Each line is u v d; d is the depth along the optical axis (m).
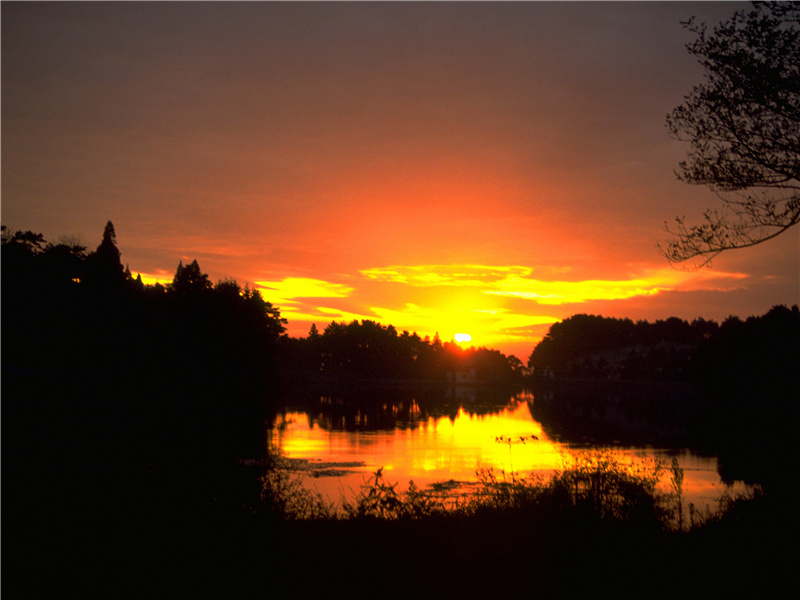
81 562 8.26
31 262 45.81
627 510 9.67
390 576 7.49
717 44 11.71
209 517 10.16
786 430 46.16
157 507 12.37
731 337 74.00
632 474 11.28
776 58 11.11
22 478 17.38
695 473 24.62
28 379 35.97
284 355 100.50
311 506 11.62
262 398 69.62
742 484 21.08
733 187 12.01
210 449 29.09
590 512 9.43
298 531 9.16
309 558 8.06
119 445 27.28
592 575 7.47
